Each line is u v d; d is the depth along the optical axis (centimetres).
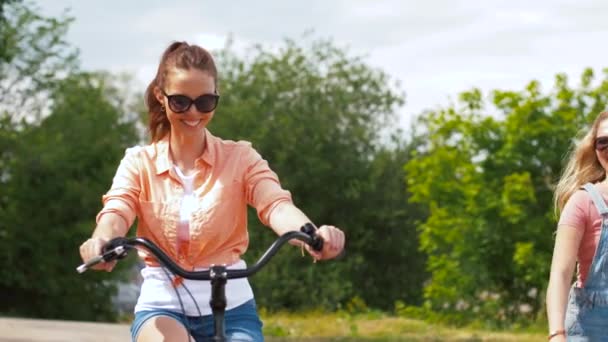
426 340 1544
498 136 1903
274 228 447
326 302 3000
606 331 504
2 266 3038
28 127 3098
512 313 1917
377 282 3406
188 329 438
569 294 519
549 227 1858
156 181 454
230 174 457
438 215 1939
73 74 3159
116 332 1309
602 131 522
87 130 3111
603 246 502
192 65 444
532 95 1884
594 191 509
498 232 1889
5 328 1262
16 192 3023
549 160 1861
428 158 1959
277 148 3294
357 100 3444
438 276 1945
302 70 3416
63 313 3141
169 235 449
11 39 3023
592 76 1884
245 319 443
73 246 3077
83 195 3033
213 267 405
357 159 3353
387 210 3353
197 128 451
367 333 1689
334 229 412
